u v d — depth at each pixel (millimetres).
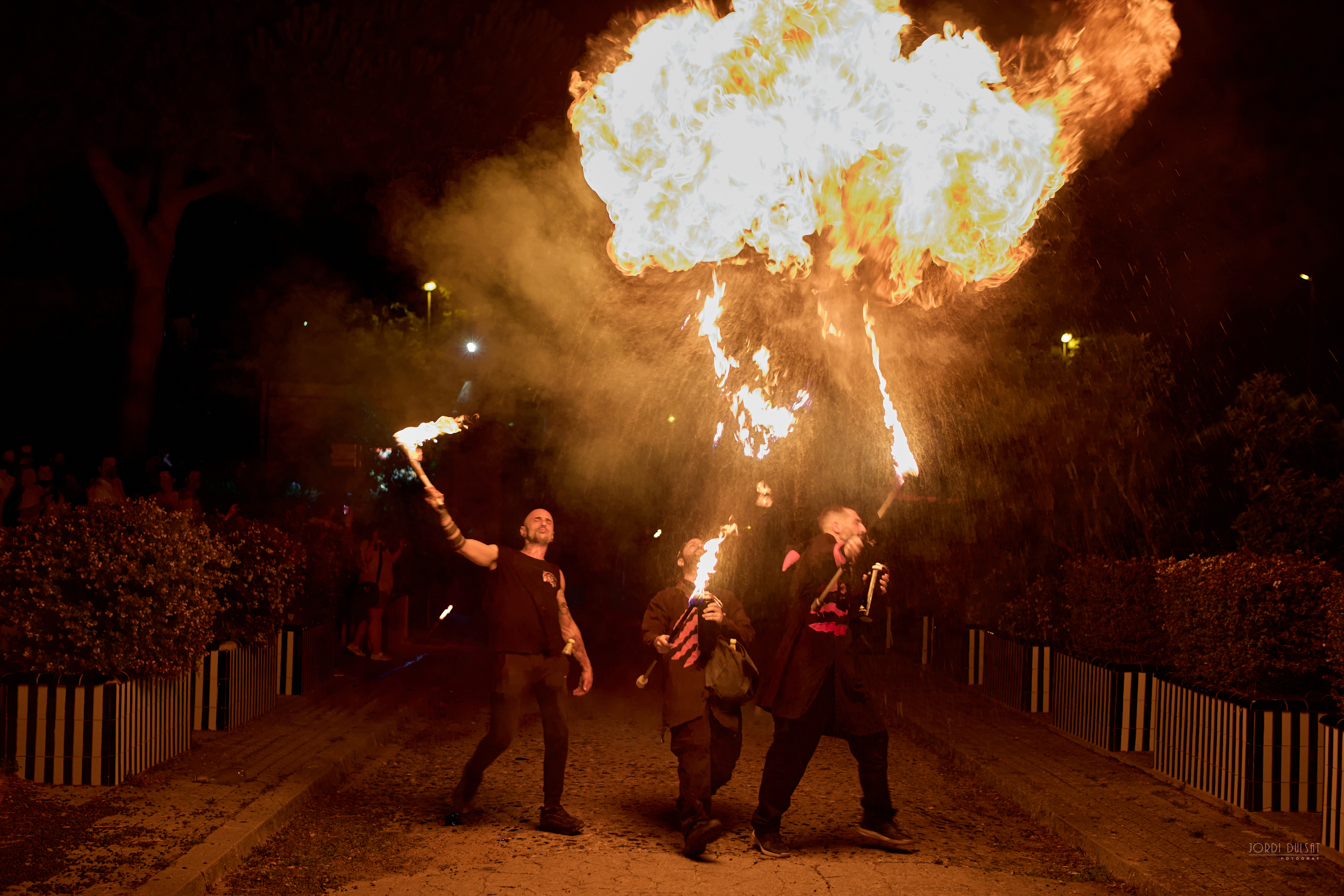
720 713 7016
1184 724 8367
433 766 9141
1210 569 8477
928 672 15195
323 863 6242
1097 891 6117
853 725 6730
